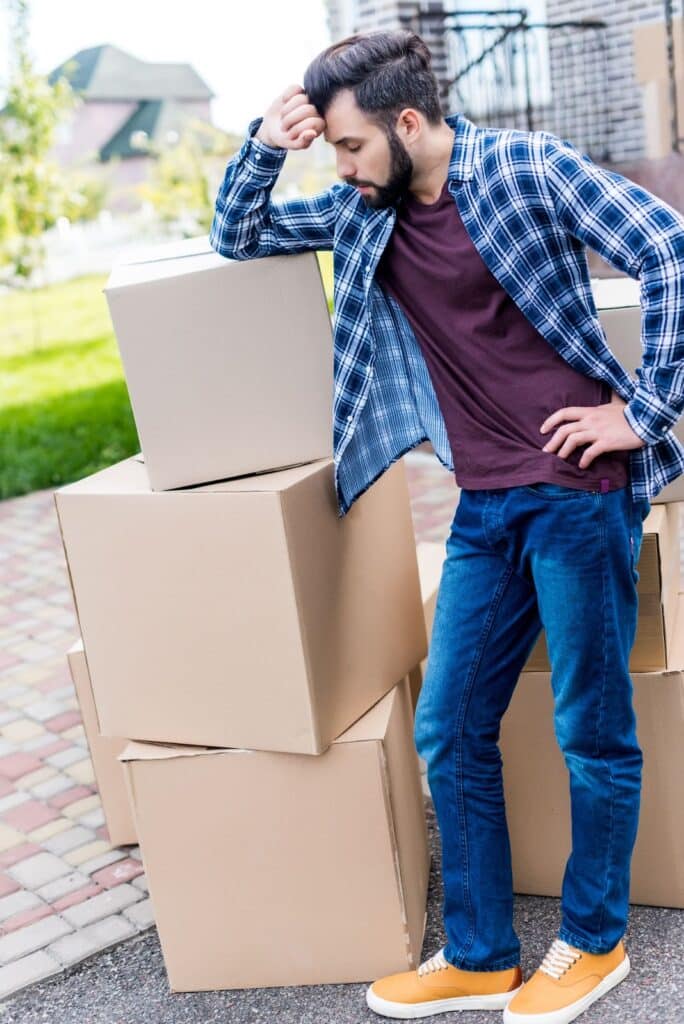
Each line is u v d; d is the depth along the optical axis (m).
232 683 1.86
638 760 1.78
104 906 2.30
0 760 2.99
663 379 1.56
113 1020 1.97
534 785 2.06
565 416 1.61
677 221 1.50
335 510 1.88
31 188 6.79
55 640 3.81
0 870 2.48
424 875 2.16
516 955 1.85
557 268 1.59
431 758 1.81
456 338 1.67
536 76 5.28
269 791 1.91
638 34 4.87
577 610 1.66
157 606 1.88
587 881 1.79
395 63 1.58
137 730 1.98
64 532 1.91
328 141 1.65
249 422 1.82
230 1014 1.95
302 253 1.78
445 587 1.80
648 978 1.87
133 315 1.75
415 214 1.66
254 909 1.97
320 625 1.84
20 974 2.11
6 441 6.15
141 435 1.80
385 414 1.84
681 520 3.95
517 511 1.66
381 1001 1.87
